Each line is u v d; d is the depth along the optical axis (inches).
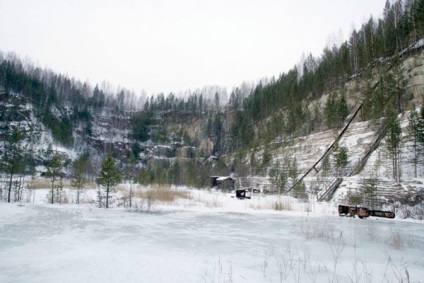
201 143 4308.6
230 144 3969.0
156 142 4530.0
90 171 2534.5
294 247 417.1
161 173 2096.5
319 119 2445.9
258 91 4416.8
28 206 802.8
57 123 3767.2
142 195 1177.4
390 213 836.6
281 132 2792.8
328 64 3152.1
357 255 375.6
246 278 245.6
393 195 1053.8
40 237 426.6
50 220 596.1
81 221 597.6
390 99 1884.8
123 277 234.2
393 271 280.5
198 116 5113.2
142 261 290.7
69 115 4414.4
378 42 2674.7
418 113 1455.5
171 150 4335.6
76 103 4793.3
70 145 3686.0
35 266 265.6
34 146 3097.9
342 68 2866.6
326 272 281.1
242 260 325.7
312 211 992.9
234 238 480.1
